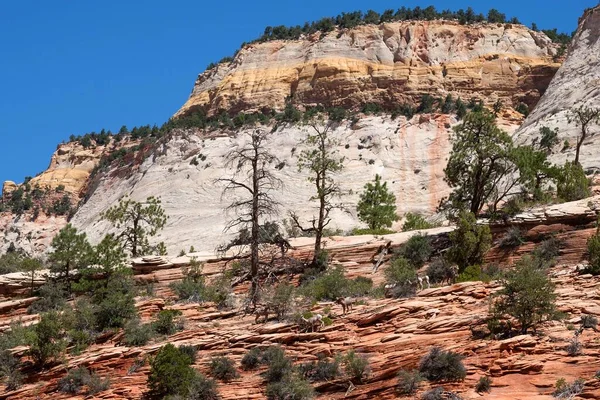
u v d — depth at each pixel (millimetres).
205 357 39906
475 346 32719
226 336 41344
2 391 42938
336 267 53219
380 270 52812
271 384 35625
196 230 115938
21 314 56125
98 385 40125
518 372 30656
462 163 61656
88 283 56500
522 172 59375
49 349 44188
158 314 46938
